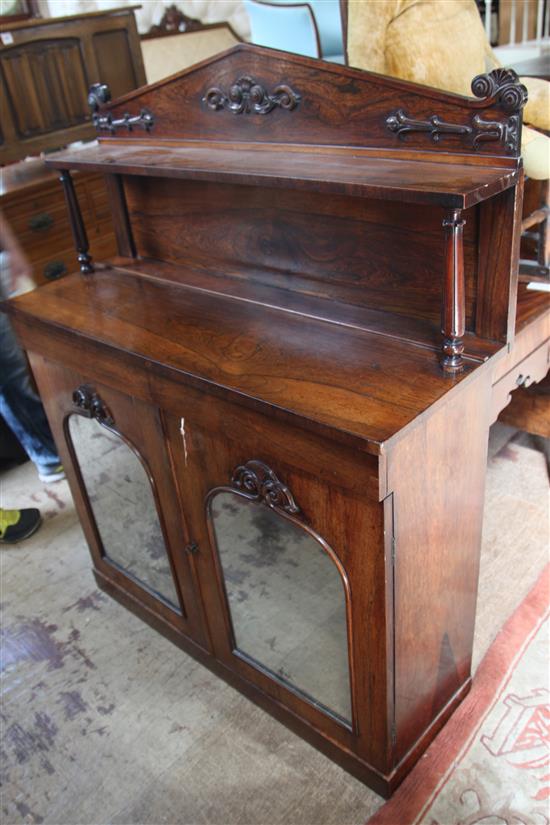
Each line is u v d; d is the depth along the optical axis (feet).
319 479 3.39
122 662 5.39
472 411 3.59
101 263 5.42
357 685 3.93
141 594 5.56
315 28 5.33
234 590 4.47
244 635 4.68
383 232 3.76
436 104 3.26
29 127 7.02
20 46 6.69
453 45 4.25
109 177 5.13
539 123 4.18
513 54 10.30
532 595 5.43
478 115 3.14
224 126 4.25
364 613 3.61
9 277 6.83
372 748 4.10
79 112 7.40
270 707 4.80
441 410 3.31
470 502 3.93
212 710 4.92
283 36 5.63
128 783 4.50
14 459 8.08
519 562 5.77
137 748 4.71
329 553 3.58
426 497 3.48
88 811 4.35
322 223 4.01
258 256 4.49
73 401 4.88
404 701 3.99
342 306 4.13
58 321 4.50
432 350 3.57
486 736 4.47
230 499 4.02
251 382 3.48
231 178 3.63
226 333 4.02
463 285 3.19
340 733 4.29
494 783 4.20
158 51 9.70
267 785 4.38
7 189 6.84
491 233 3.34
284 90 3.82
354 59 4.26
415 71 4.13
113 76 7.59
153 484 4.60
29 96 6.93
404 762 4.22
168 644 5.53
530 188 4.95
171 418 4.09
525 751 4.36
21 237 6.99
